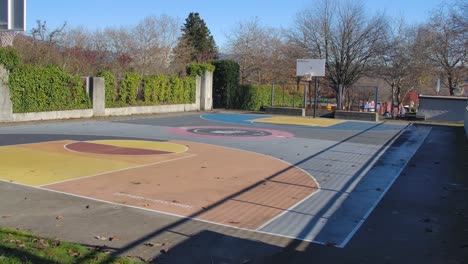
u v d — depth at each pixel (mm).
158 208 7312
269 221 6820
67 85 23875
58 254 4883
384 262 5258
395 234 6348
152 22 55062
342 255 5461
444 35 36156
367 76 41219
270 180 9922
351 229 6543
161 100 31344
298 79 43219
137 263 4852
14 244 5113
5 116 20656
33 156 12047
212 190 8758
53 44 32250
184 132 19719
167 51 52844
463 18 29406
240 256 5324
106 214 6859
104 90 26281
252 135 19391
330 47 40656
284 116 32312
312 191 9000
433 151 15961
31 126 19938
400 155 14711
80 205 7320
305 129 23047
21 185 8609
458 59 36156
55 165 10852
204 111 34531
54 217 6598
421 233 6414
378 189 9336
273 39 55188
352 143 17672
